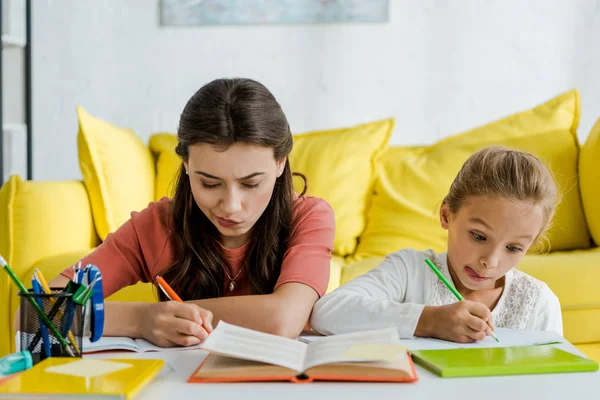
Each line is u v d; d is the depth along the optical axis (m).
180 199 1.19
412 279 1.17
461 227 1.03
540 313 1.15
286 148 1.05
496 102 2.95
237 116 0.95
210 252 1.19
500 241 1.00
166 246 1.23
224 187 0.98
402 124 2.98
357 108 3.00
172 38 3.06
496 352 0.81
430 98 2.97
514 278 1.17
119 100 3.12
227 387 0.69
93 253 1.24
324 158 2.30
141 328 0.93
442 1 2.94
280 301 1.03
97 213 2.07
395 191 2.26
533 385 0.69
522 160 1.01
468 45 2.94
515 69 2.93
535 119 2.32
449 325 0.90
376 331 0.83
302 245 1.16
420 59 2.96
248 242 1.21
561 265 1.79
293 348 0.79
